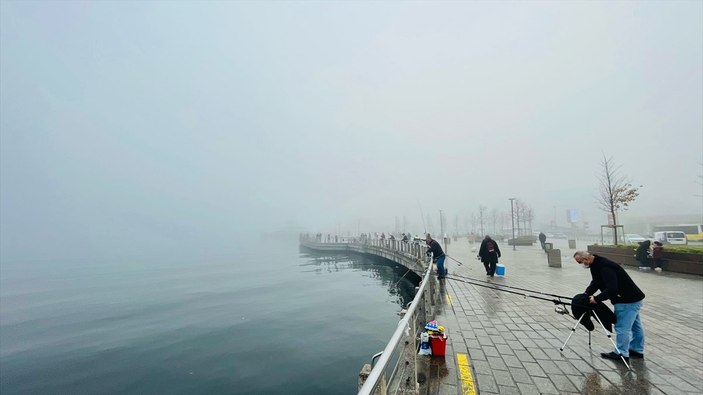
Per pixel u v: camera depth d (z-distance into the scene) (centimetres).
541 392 388
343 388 913
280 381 961
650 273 1355
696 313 754
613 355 486
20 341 1460
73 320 1825
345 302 1995
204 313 1856
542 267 1606
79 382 1024
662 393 384
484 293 988
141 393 938
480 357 495
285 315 1733
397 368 378
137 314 1905
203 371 1057
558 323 677
